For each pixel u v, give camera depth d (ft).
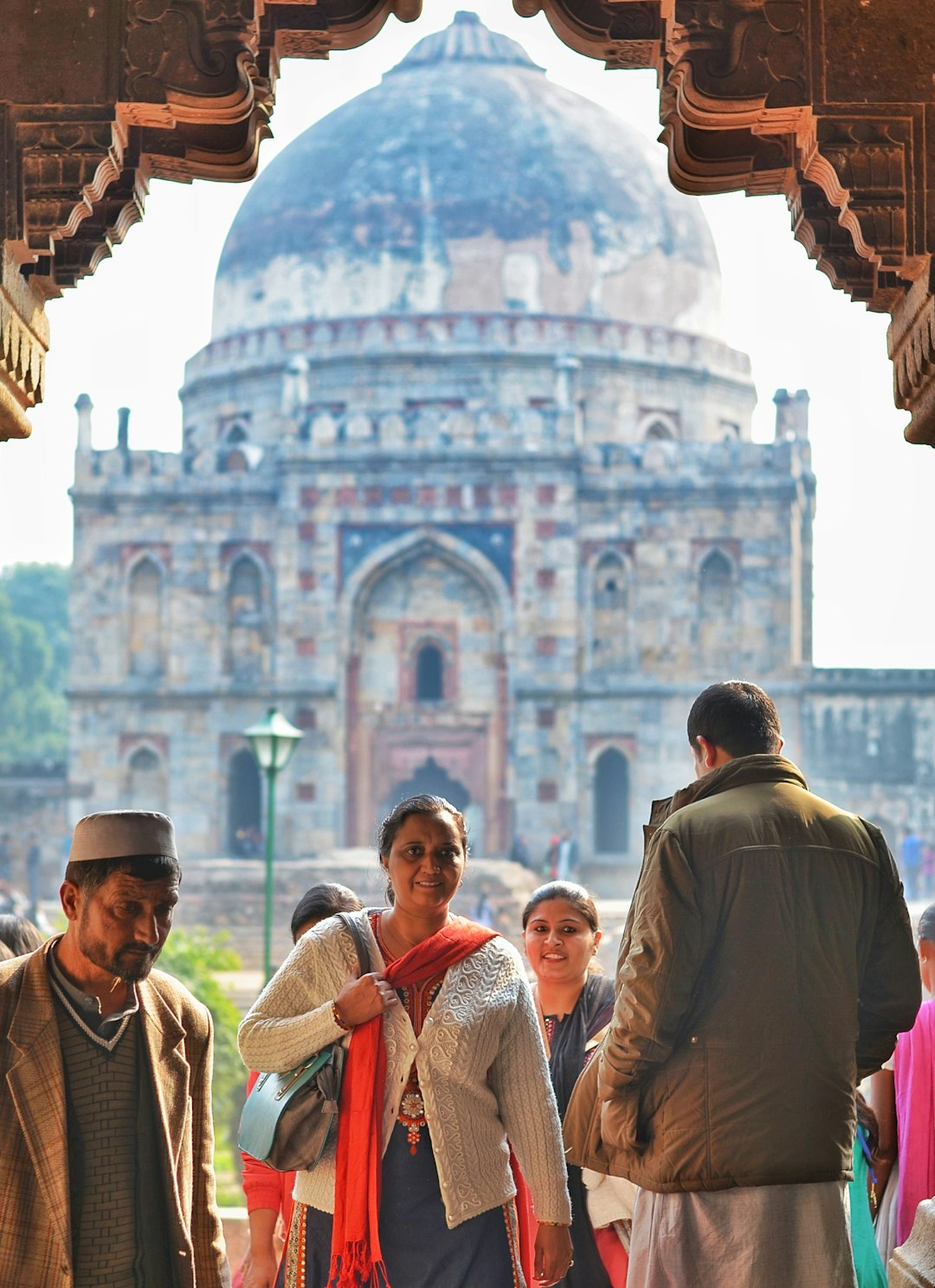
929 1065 17.58
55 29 14.62
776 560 147.43
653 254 168.86
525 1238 15.17
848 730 147.23
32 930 19.62
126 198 16.48
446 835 14.73
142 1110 13.34
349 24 16.51
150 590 150.92
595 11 16.76
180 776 148.05
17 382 15.44
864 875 14.05
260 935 121.39
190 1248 13.33
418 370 161.99
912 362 15.57
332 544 147.64
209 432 172.65
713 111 14.80
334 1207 13.92
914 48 14.76
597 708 146.92
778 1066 13.33
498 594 146.92
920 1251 15.71
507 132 169.37
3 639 286.46
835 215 16.79
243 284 172.55
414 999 14.32
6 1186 12.75
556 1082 17.94
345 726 147.64
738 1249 13.21
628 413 164.45
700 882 13.62
